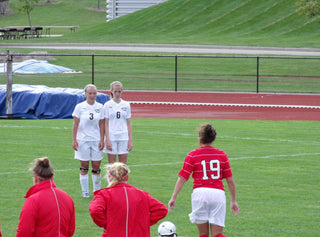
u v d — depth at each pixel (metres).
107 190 24.77
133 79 156.38
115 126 42.88
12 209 39.41
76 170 52.44
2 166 53.47
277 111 107.31
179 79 156.00
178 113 103.88
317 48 193.25
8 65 93.44
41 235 23.58
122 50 197.62
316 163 56.31
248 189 45.91
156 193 44.44
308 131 79.12
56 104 96.88
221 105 115.94
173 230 26.69
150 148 63.91
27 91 97.12
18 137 70.88
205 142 28.61
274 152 62.16
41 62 168.50
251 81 152.62
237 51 191.75
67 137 71.31
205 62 177.75
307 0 193.88
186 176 28.28
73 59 187.12
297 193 44.78
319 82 150.38
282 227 36.06
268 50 194.62
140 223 24.70
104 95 99.75
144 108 111.25
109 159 43.47
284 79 154.88
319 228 35.94
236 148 64.56
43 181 24.16
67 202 24.30
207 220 28.31
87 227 35.78
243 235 34.38
